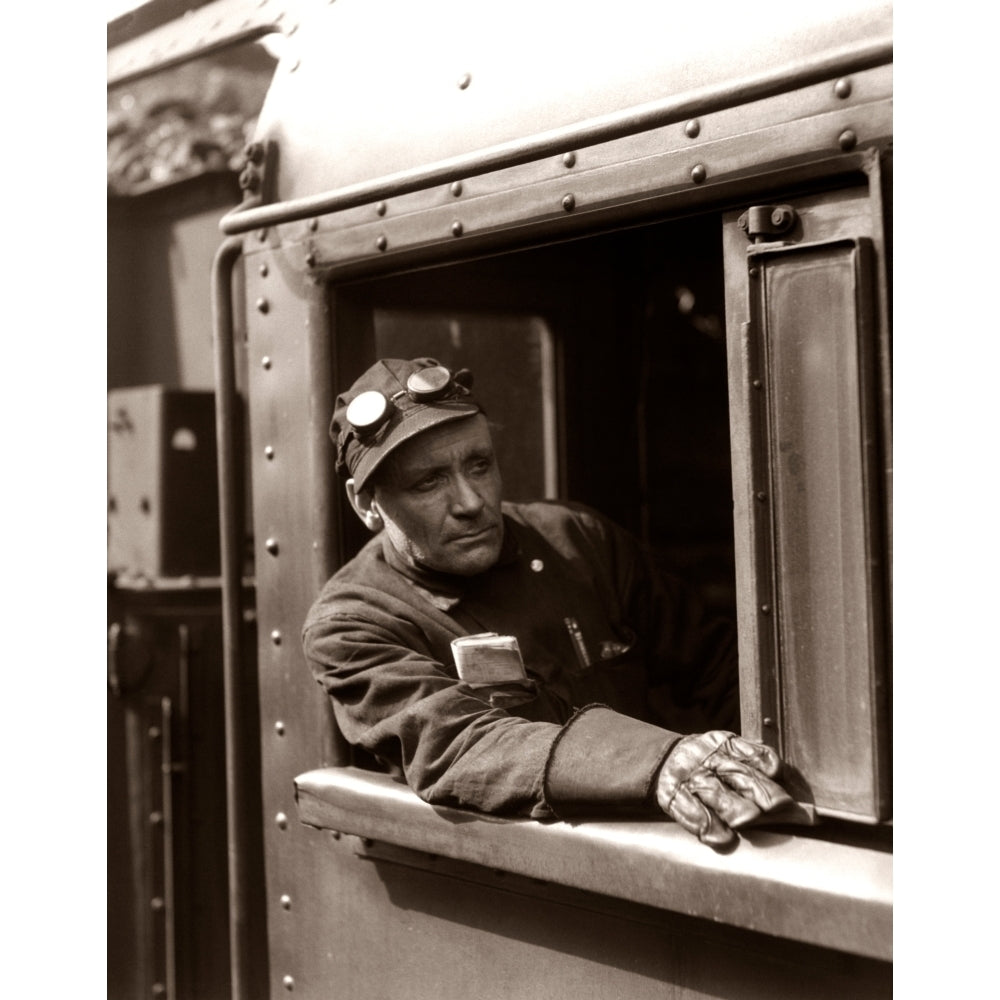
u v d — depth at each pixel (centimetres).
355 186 188
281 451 206
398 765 170
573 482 257
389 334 237
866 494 129
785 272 138
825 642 135
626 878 142
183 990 290
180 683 295
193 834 293
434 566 178
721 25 151
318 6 209
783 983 142
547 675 180
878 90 133
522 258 241
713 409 279
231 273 215
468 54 181
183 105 459
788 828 138
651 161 153
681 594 205
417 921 185
